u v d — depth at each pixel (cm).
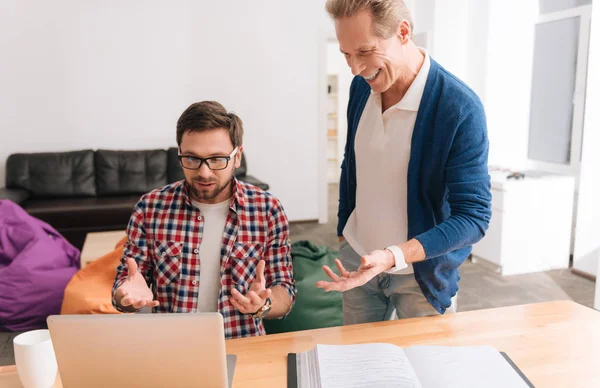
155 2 514
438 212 144
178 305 149
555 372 112
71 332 93
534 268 399
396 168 143
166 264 150
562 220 398
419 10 532
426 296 144
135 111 526
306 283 243
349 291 169
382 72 130
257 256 154
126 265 148
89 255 318
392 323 138
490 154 479
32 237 316
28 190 478
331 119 891
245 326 150
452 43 507
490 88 475
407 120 139
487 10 470
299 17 546
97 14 502
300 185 575
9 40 487
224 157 137
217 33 532
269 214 155
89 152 504
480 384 104
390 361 110
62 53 500
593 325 135
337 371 107
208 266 151
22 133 502
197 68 533
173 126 538
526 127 482
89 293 261
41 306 296
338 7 121
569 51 424
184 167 139
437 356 115
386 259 120
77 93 509
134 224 152
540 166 463
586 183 374
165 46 523
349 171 162
